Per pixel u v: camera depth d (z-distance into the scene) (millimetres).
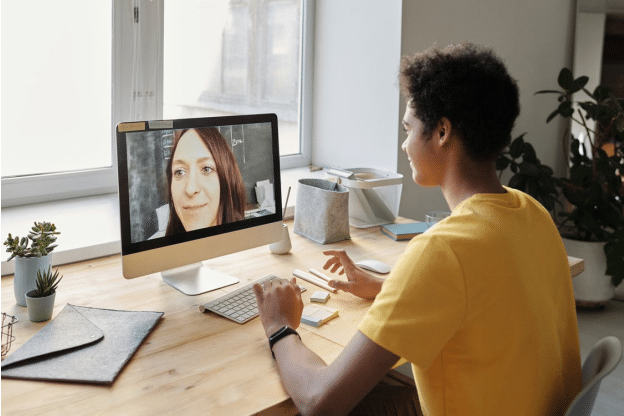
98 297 1530
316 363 1104
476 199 997
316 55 2865
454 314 916
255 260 1843
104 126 2242
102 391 1107
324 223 2006
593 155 3168
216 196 1611
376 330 938
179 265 1543
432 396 987
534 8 3234
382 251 1960
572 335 1087
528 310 938
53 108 2109
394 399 1475
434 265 924
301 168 2895
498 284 920
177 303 1515
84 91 2166
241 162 1673
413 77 1037
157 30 2248
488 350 932
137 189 1441
